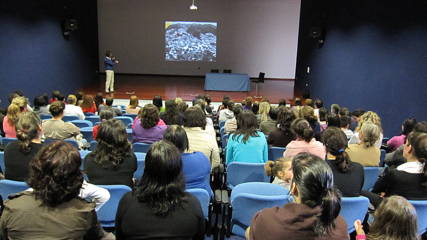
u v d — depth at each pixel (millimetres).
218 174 3236
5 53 7848
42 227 1374
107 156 2230
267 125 4488
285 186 2447
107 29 15766
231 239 2672
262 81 12953
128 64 16094
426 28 5355
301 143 2928
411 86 5703
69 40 10789
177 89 12602
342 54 8266
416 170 2318
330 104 8914
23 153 2312
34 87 8930
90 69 13297
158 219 1423
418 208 2160
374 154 3021
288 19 15539
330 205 1225
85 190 1822
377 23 6699
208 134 3213
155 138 3562
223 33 15758
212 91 12516
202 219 1512
